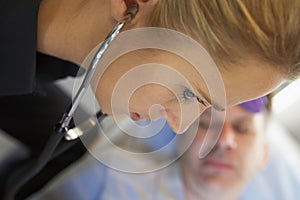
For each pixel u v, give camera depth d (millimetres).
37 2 616
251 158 1133
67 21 613
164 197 1138
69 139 729
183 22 498
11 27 609
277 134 1305
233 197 1148
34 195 1101
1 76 639
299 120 1326
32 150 980
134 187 1138
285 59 492
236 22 471
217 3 475
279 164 1251
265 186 1200
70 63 708
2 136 994
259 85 530
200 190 1134
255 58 495
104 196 1127
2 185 1006
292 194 1220
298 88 1071
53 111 917
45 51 664
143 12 527
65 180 1122
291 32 466
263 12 462
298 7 457
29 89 653
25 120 947
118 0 531
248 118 1073
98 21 582
